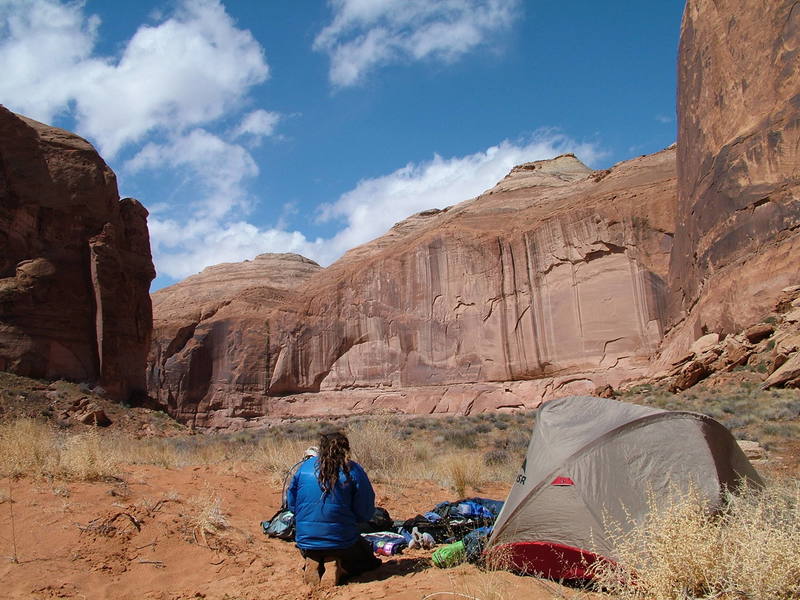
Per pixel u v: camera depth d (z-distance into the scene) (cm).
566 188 6631
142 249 4600
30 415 2938
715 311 3073
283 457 1118
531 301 5116
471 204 7825
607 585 447
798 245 2695
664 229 4372
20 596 483
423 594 487
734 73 3344
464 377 5522
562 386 4519
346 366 6719
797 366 2270
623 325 4419
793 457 1427
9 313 3594
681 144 4056
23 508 634
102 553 572
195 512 704
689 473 553
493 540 593
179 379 7538
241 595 523
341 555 566
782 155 2872
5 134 3831
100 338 3872
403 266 6350
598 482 564
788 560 381
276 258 11456
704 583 400
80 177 4053
